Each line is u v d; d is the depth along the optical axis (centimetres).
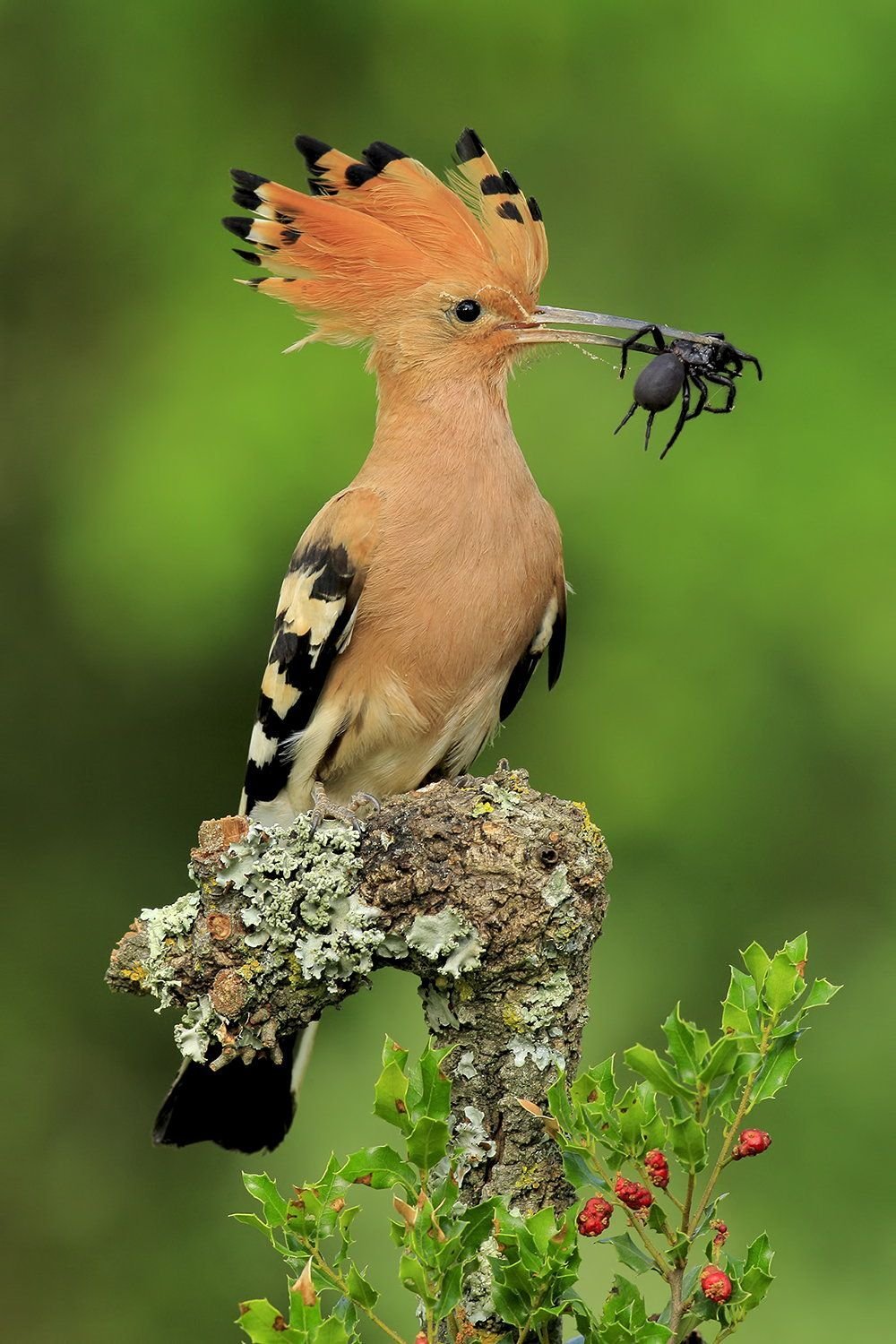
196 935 548
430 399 773
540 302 1338
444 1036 539
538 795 554
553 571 782
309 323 803
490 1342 502
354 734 759
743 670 1284
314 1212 461
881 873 1316
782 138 1331
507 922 529
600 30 1351
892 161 1330
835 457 1265
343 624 746
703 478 1266
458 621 743
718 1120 1186
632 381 1287
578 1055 541
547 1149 525
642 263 1352
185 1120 618
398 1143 1220
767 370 1301
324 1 1345
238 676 1312
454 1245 454
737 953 1304
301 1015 549
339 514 752
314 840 545
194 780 1355
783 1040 470
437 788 571
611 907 1303
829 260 1329
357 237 782
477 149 809
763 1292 463
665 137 1355
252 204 788
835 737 1301
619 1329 448
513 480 762
